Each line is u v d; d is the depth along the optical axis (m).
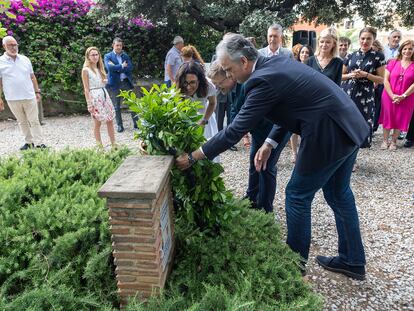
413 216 3.42
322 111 1.87
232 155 5.34
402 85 5.20
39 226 2.02
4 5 2.24
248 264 1.88
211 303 1.56
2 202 2.23
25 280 1.81
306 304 1.63
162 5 8.00
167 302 1.57
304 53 4.68
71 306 1.60
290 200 2.21
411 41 5.07
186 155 1.92
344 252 2.52
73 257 1.90
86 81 5.15
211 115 3.48
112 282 1.80
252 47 1.91
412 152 5.45
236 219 2.29
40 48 8.55
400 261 2.71
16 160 3.06
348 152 2.03
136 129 7.21
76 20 8.83
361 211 3.55
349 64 4.57
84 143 6.32
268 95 1.83
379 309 2.20
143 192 1.44
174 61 6.33
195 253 2.01
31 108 5.67
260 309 1.58
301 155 2.01
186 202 2.11
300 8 8.77
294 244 2.27
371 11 8.88
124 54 6.96
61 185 2.68
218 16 8.48
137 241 1.56
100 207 2.18
